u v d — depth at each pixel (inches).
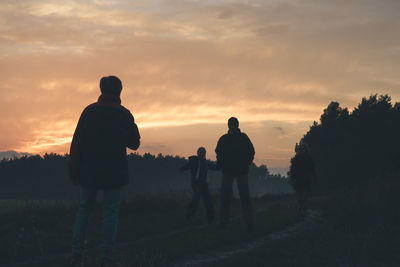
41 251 254.7
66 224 365.4
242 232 310.3
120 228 372.5
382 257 207.8
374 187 478.3
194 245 249.3
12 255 252.1
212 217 410.6
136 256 198.7
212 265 194.5
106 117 175.2
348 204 377.7
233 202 738.2
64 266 189.2
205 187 415.2
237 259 200.8
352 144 1969.7
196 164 417.1
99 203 460.4
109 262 171.9
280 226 352.8
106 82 181.9
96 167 170.6
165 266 198.1
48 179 7116.1
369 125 2034.9
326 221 359.9
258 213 480.1
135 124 184.7
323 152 2041.1
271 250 223.0
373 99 2231.8
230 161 336.8
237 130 344.2
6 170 7268.7
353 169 1801.2
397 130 1950.1
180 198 560.7
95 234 328.2
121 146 176.6
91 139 172.6
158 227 385.1
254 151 339.0
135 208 488.4
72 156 173.5
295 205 611.8
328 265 192.4
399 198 397.4
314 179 451.2
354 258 205.6
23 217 374.9
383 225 297.7
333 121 2237.9
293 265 191.9
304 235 275.7
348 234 279.3
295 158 453.1
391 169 1654.8
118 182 173.5
